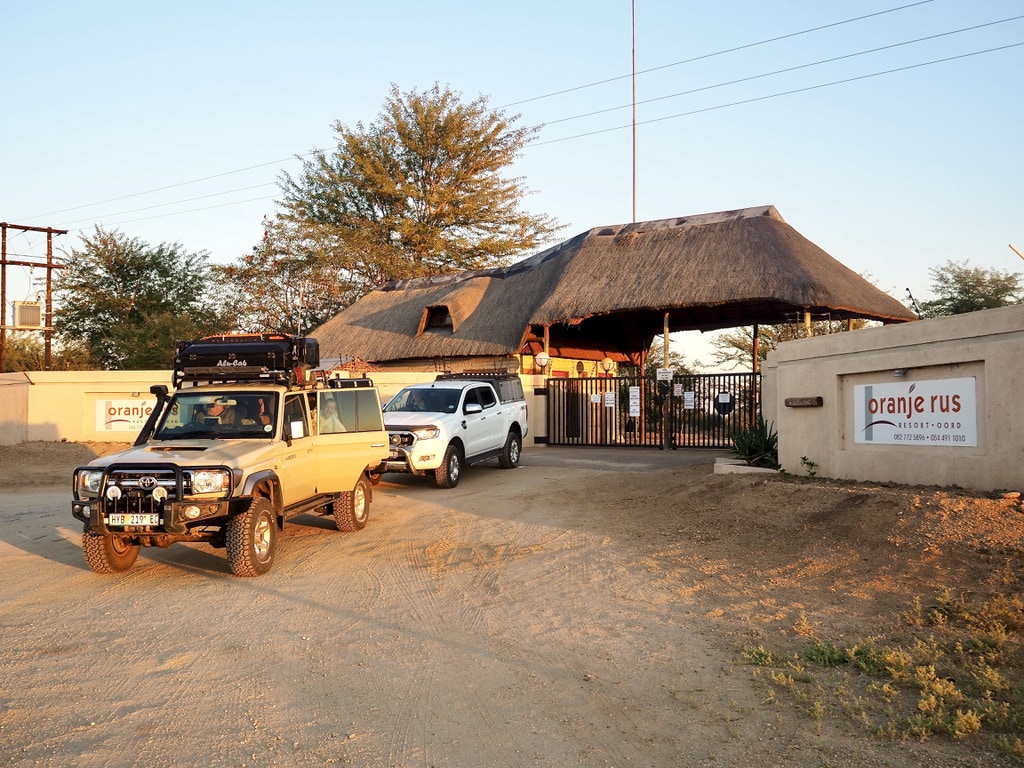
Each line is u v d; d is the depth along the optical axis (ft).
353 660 20.67
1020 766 14.10
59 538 38.34
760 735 15.85
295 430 32.48
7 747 15.58
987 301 109.81
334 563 31.94
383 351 101.30
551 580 28.63
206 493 27.81
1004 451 28.07
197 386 33.94
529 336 86.99
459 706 17.63
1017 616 20.48
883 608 22.76
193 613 25.03
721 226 83.05
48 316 125.39
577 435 79.77
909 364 31.89
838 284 72.18
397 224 153.17
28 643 22.26
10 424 75.05
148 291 144.05
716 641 21.53
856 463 35.04
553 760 15.02
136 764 14.84
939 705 16.34
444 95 159.12
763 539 31.12
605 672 19.62
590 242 91.09
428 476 55.57
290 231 144.56
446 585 28.35
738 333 137.08
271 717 17.06
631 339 107.55
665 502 40.78
